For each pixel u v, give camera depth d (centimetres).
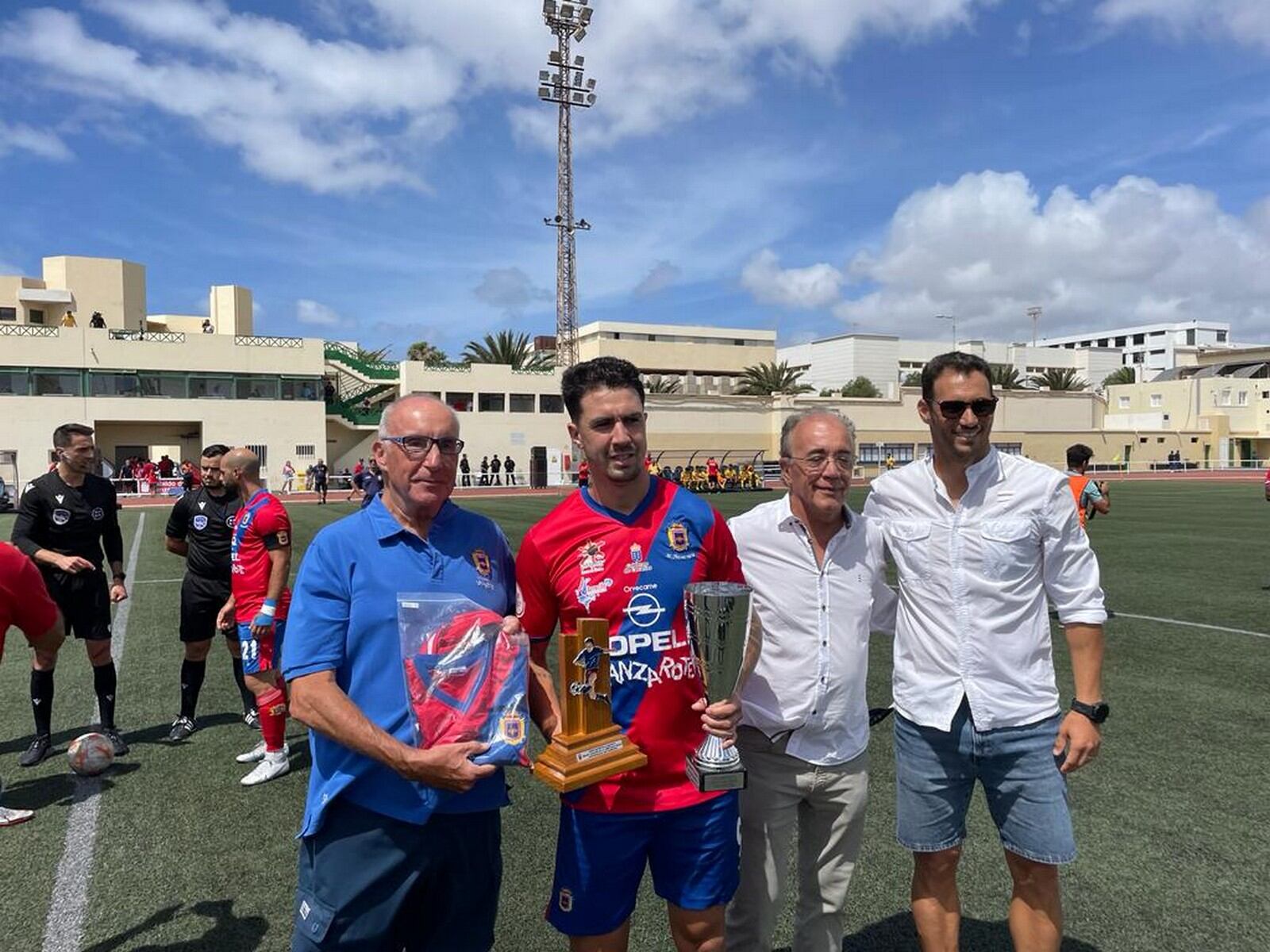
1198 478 4578
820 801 231
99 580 459
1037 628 232
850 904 301
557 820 373
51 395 3241
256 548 415
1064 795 226
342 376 4275
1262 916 286
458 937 194
